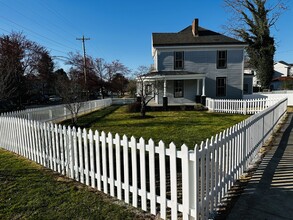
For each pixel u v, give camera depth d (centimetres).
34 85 3566
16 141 661
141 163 333
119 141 366
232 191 385
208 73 2141
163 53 2106
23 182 445
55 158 507
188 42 2106
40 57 3519
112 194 384
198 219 281
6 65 1769
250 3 2914
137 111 1767
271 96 2272
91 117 1492
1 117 731
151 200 324
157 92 1925
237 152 429
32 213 331
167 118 1366
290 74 6119
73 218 316
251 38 3020
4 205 356
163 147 302
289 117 1266
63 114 1388
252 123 537
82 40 3275
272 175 444
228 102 1630
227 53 2136
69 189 412
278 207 326
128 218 314
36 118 1084
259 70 3098
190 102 2122
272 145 677
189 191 283
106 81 4259
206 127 1036
